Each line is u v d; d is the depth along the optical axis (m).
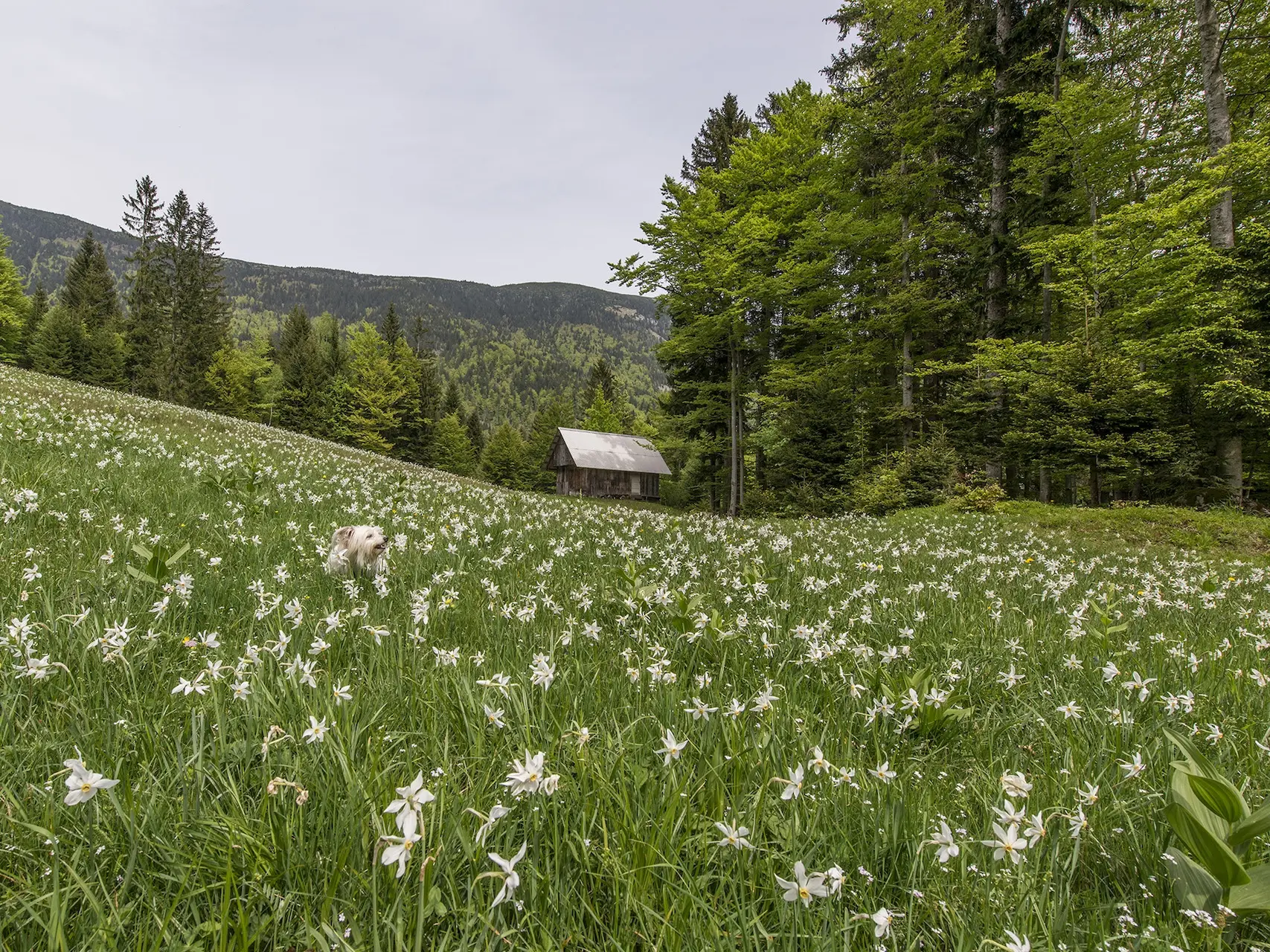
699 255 32.00
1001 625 5.64
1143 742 3.19
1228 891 1.84
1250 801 2.62
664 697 3.29
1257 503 22.75
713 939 1.70
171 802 2.14
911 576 8.67
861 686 3.69
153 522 7.15
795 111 32.66
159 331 75.31
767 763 2.60
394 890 1.72
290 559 6.35
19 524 6.01
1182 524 16.50
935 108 28.41
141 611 4.09
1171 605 7.23
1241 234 19.72
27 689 2.88
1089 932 1.82
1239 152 18.98
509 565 7.38
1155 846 2.26
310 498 11.26
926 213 30.67
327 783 2.19
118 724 2.62
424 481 18.38
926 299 28.55
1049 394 20.47
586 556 8.54
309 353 80.62
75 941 1.63
